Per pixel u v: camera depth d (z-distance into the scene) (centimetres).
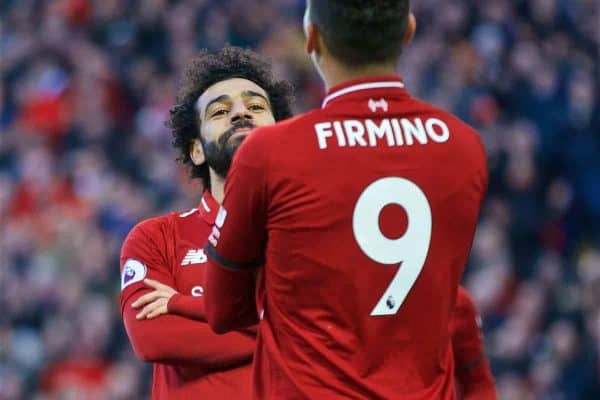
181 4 5512
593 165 4716
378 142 1309
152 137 5028
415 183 1308
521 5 5403
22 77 5475
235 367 1598
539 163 4703
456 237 1325
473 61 5056
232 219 1316
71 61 5475
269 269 1317
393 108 1323
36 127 5253
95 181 4891
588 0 5519
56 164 5034
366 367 1291
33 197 4884
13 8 5841
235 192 1309
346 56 1318
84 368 4097
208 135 1664
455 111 4781
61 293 4350
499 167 4584
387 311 1296
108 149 5097
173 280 1662
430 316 1312
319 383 1285
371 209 1296
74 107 5297
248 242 1321
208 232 1678
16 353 4222
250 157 1302
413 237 1303
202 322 1597
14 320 4347
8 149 5175
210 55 1725
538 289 4097
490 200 4538
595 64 5244
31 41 5606
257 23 5347
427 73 4956
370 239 1294
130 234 1714
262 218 1310
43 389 4119
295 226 1291
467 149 1334
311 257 1291
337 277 1290
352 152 1301
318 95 5022
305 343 1294
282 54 5119
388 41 1316
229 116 1661
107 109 5266
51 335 4209
